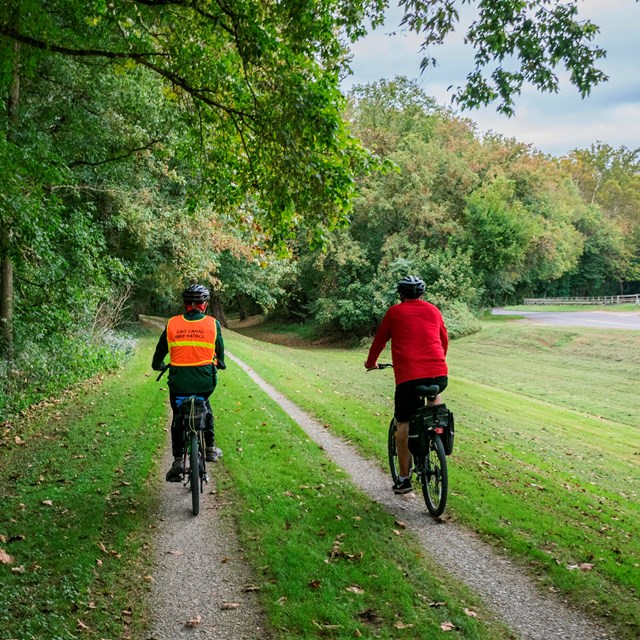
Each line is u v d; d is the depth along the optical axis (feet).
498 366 86.28
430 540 16.62
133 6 24.84
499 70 23.73
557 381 72.84
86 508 18.58
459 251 122.01
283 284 142.10
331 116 23.61
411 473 20.10
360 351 118.62
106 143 55.06
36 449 26.48
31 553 15.05
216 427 29.78
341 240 128.88
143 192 69.82
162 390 41.65
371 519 17.88
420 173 128.57
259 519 17.69
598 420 51.98
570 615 12.66
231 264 109.40
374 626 12.01
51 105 49.44
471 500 19.98
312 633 11.75
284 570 14.28
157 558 15.33
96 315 60.44
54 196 37.09
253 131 26.55
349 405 41.22
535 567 14.89
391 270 122.11
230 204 31.35
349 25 23.39
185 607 12.95
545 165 162.30
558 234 148.66
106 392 41.60
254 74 25.35
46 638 11.37
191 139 31.58
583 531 17.98
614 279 272.92
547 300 222.28
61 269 47.01
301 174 24.59
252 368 58.44
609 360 84.64
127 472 22.71
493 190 128.36
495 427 42.68
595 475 31.40
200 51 26.20
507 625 12.24
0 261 43.01
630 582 13.93
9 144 31.40
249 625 12.25
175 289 103.04
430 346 18.92
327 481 21.74
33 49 26.55
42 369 43.60
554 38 22.54
